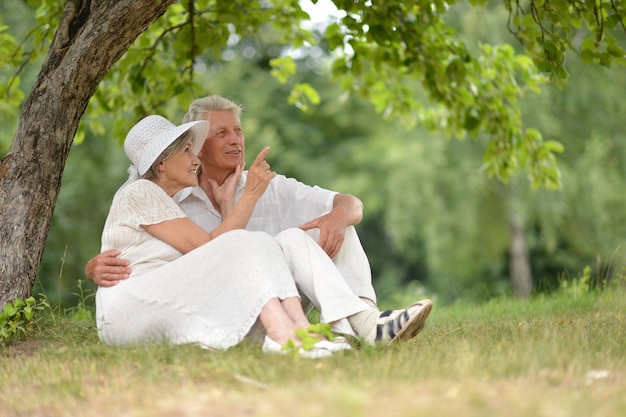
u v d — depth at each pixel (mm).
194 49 12008
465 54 11945
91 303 23094
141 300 6645
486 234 29203
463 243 29328
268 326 6199
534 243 29281
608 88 25875
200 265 6551
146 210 6832
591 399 4430
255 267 6348
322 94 32594
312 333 6094
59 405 4926
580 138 27031
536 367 5258
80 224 25312
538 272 31562
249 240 6430
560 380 5035
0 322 7418
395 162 29375
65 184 24266
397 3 11266
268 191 7887
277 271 6363
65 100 8102
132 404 4816
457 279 32812
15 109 19266
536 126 25703
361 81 13992
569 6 9898
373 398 4574
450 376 5137
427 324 9164
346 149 32938
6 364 6266
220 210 7676
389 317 6359
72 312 9070
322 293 6449
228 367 5512
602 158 26875
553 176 12805
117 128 12352
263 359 5758
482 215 28719
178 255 6879
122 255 6891
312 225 7074
